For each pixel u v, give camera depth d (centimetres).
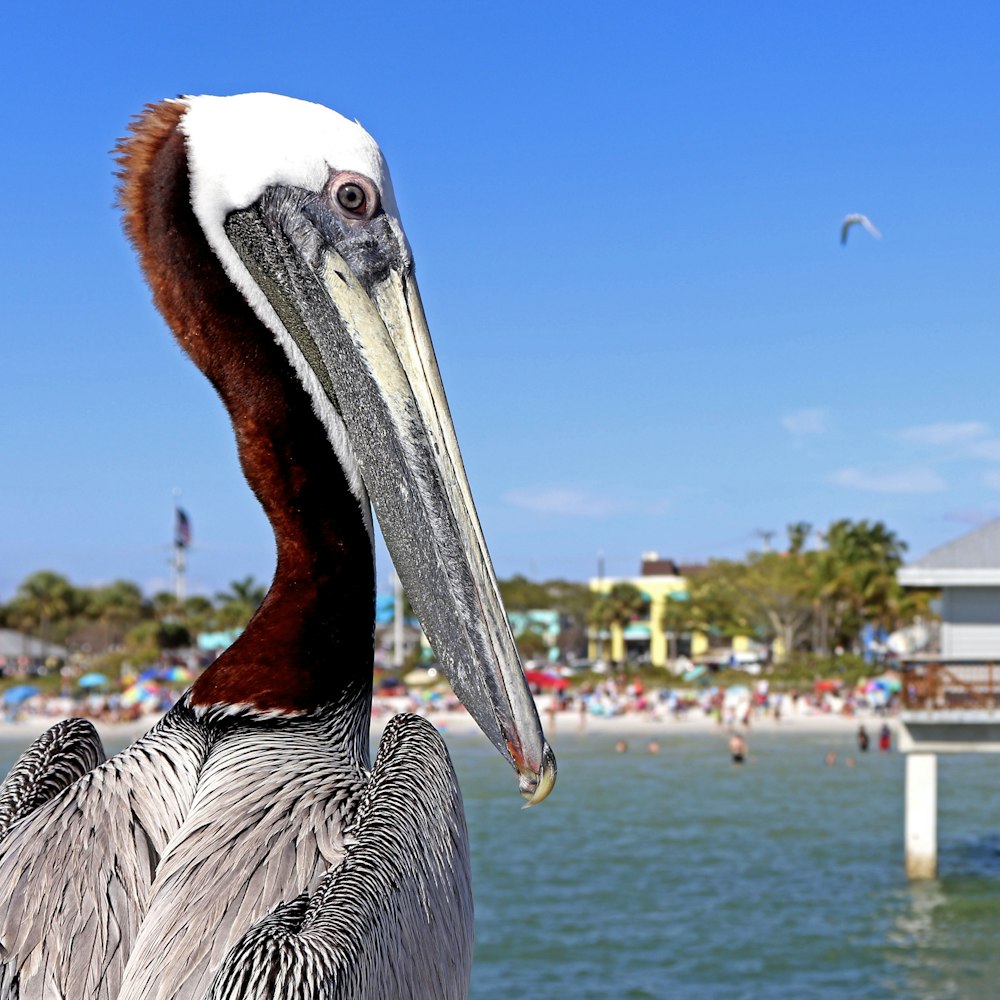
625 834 3597
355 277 291
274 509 294
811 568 9494
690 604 10281
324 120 294
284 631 287
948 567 3034
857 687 8238
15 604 11356
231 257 293
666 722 7619
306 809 257
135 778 265
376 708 7000
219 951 230
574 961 2130
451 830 262
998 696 2612
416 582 279
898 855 3153
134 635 10569
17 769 285
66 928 238
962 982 1961
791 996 1905
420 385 286
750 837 3509
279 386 294
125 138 300
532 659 10919
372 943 215
